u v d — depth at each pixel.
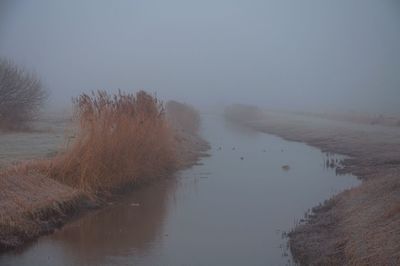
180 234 15.17
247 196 20.52
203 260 12.87
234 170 27.44
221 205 18.94
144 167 22.83
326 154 35.06
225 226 16.02
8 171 17.12
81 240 14.46
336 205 17.62
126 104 22.59
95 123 20.19
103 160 20.05
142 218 16.98
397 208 13.25
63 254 13.20
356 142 38.78
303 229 15.18
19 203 15.30
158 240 14.54
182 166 27.88
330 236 14.09
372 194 16.55
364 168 27.03
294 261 12.73
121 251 13.52
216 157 33.16
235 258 13.02
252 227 15.91
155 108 25.03
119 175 20.72
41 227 15.01
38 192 16.67
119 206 18.67
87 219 16.73
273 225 16.12
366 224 13.52
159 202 19.36
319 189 21.97
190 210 18.17
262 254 13.31
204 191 21.50
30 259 12.77
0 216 14.20
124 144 21.27
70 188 18.06
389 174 20.02
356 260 11.34
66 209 16.81
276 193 21.16
